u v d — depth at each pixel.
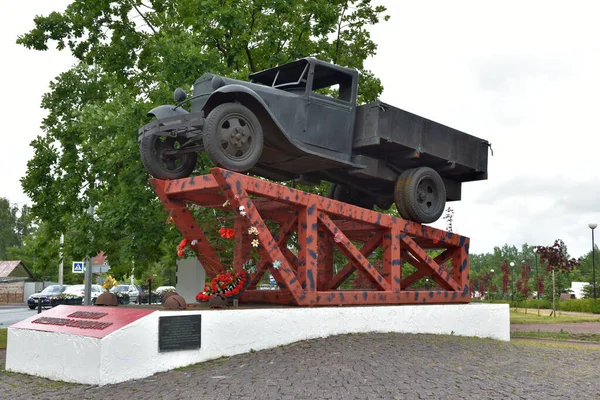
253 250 10.90
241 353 8.40
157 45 15.04
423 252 11.68
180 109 9.52
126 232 14.70
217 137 8.47
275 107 9.31
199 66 14.38
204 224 11.13
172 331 7.73
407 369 7.29
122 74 17.91
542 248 29.81
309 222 9.68
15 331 8.62
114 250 15.32
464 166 11.85
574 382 6.96
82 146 15.48
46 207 15.78
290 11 16.33
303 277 9.69
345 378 6.77
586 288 53.25
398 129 10.47
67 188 15.49
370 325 10.13
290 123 9.47
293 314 9.06
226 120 8.59
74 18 17.78
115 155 13.59
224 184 8.60
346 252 10.59
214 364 7.80
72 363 7.56
